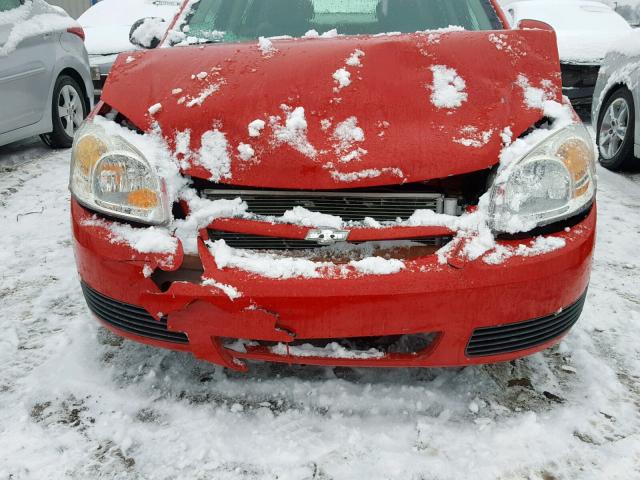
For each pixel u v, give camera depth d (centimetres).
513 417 186
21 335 236
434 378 203
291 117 179
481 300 162
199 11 284
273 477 163
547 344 179
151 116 187
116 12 779
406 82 187
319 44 209
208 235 174
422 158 170
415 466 166
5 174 456
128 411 190
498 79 189
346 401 191
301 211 172
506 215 166
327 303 159
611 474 164
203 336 168
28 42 467
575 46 632
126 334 185
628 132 436
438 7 268
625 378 207
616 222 356
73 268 296
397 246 170
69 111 533
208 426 182
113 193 177
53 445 176
